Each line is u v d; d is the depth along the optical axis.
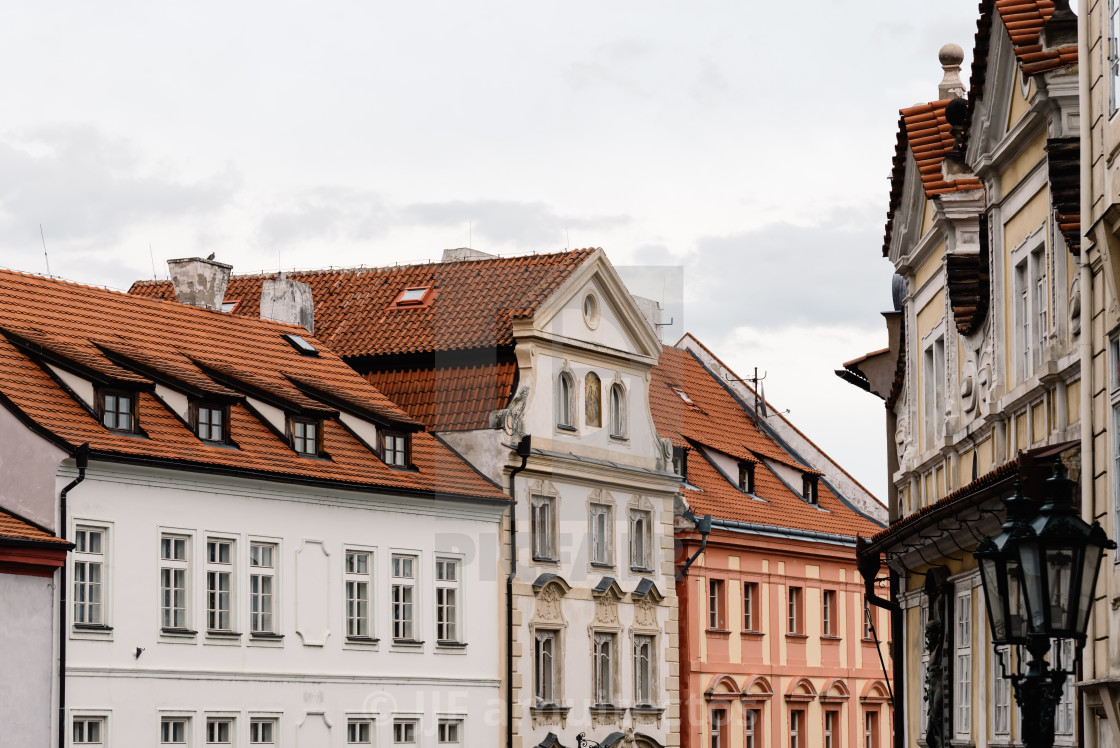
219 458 46.97
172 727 45.59
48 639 42.34
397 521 51.56
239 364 52.62
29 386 44.78
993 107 30.05
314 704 49.03
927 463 36.38
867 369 42.84
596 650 55.69
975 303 33.19
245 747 47.09
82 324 49.22
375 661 50.69
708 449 68.44
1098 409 23.91
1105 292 23.62
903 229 38.31
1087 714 24.53
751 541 65.38
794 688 67.19
